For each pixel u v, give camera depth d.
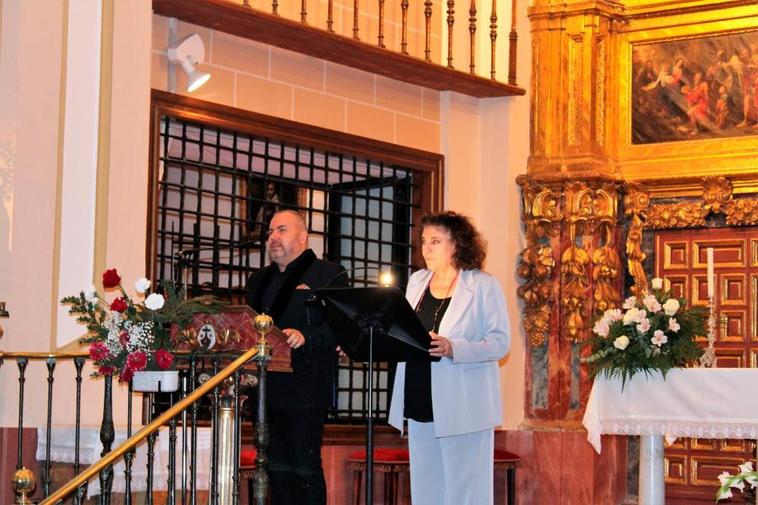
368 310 5.80
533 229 11.33
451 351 5.92
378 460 9.60
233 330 6.57
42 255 7.51
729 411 7.89
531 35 11.49
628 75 11.42
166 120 8.99
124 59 7.96
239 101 9.43
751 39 10.91
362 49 9.83
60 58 7.70
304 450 7.05
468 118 11.45
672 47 11.24
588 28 11.34
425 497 6.27
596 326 8.32
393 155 10.75
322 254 10.65
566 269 11.17
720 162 10.97
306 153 10.41
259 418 6.21
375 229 11.05
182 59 8.77
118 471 6.67
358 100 10.45
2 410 7.21
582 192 11.15
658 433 8.10
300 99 9.94
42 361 7.41
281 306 7.15
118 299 6.48
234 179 9.58
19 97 7.45
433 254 6.38
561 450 11.00
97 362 6.50
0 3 7.56
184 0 8.48
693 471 10.91
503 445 11.18
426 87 11.12
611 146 11.41
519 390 11.33
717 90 11.03
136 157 7.99
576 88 11.37
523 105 11.48
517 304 11.39
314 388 7.07
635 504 11.12
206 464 6.95
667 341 8.02
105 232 7.79
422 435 6.28
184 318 6.61
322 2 10.27
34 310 7.44
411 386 6.21
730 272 10.95
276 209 10.17
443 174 11.23
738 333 10.88
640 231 11.27
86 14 7.86
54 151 7.62
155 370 6.49
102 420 7.09
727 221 10.91
